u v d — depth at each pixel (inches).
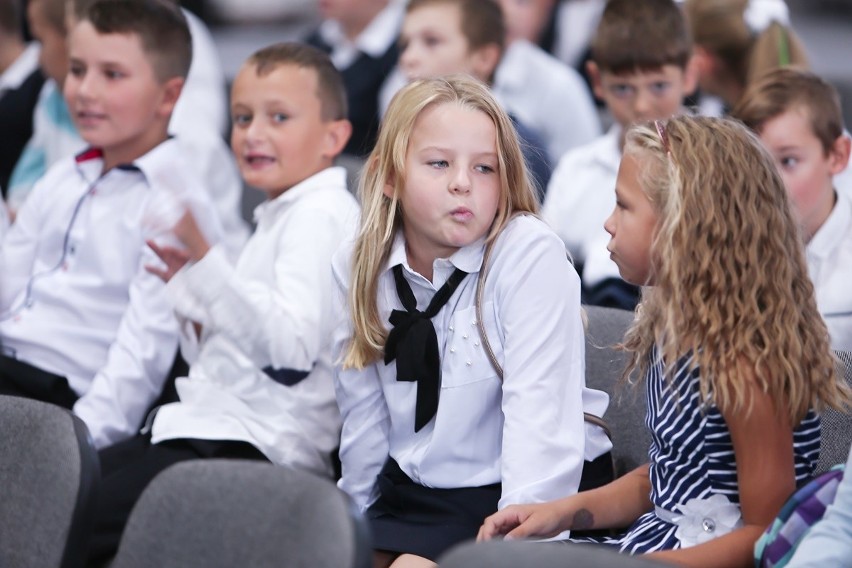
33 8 309.6
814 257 216.4
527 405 164.2
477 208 167.0
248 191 326.3
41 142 333.7
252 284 213.2
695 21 285.1
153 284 229.8
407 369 171.3
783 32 282.4
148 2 243.1
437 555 163.3
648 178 156.9
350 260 178.9
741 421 147.3
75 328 238.2
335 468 215.6
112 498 197.0
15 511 152.6
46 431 153.8
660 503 158.6
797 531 138.5
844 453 166.6
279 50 226.1
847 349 213.6
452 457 171.9
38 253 249.1
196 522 137.8
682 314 151.6
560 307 167.9
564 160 288.4
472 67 307.7
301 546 130.0
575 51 413.7
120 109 238.8
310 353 204.4
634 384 171.2
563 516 159.5
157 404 232.7
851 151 240.2
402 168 169.5
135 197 237.8
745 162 155.3
